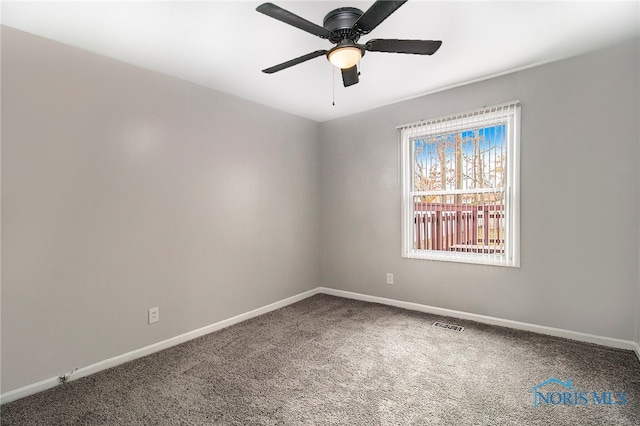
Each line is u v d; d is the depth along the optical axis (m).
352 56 1.83
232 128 3.26
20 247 1.99
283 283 3.81
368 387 2.04
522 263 2.84
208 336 2.92
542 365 2.25
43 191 2.08
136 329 2.53
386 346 2.63
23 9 1.80
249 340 2.81
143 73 2.58
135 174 2.52
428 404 1.85
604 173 2.48
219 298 3.12
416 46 1.82
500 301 2.98
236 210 3.29
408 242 3.56
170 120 2.75
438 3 1.85
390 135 3.66
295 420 1.74
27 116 2.01
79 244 2.23
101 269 2.34
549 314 2.74
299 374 2.21
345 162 4.08
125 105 2.47
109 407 1.89
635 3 1.87
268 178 3.64
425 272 3.44
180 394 2.00
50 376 2.11
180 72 2.71
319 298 4.08
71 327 2.20
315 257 4.28
